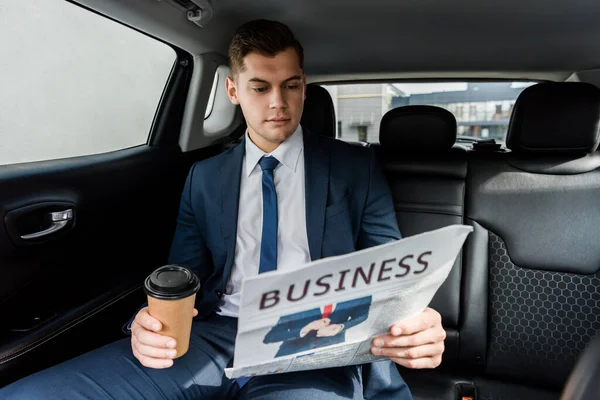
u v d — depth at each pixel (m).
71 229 1.18
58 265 1.17
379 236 1.11
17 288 1.04
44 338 1.01
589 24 1.45
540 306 1.35
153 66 1.56
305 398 0.86
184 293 0.72
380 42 1.67
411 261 0.64
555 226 1.35
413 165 1.50
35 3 1.20
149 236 1.54
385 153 1.56
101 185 1.29
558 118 1.35
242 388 0.98
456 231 0.63
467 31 1.54
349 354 0.78
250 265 1.07
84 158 1.28
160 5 1.17
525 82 2.07
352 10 1.38
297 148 1.09
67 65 1.77
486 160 1.46
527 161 1.41
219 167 1.12
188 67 1.58
